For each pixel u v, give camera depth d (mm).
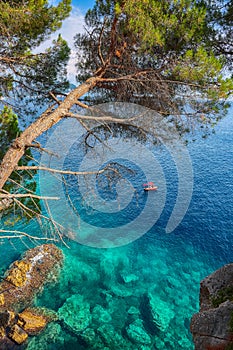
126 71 4785
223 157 30375
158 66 4609
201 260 17203
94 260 16250
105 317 12289
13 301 12758
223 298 4047
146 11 4258
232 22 5051
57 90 5988
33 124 4410
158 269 16188
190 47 4562
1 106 5867
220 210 22172
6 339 10547
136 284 14898
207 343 3354
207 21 4871
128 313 12664
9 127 5711
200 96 4344
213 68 4145
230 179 26297
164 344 11023
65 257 16031
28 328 11055
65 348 10547
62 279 14641
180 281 15336
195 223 20688
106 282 14820
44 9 5273
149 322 12148
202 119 4613
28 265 14750
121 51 4621
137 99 4883
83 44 5547
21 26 5086
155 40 4059
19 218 5645
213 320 3516
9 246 16328
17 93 6043
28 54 5668
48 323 11602
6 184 5375
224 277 4395
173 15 4215
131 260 16641
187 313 12898
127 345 10852
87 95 5492
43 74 5906
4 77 5680
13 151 4059
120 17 4426
